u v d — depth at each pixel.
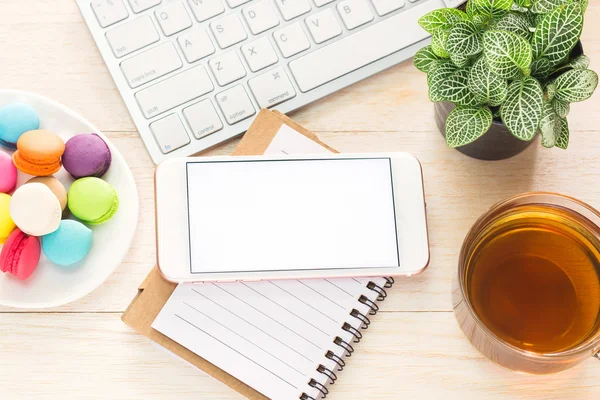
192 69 0.67
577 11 0.50
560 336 0.61
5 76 0.69
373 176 0.64
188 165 0.63
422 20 0.55
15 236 0.61
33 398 0.65
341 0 0.67
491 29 0.51
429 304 0.66
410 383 0.65
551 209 0.59
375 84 0.70
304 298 0.65
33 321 0.66
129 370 0.65
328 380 0.65
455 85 0.54
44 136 0.62
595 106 0.69
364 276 0.63
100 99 0.69
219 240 0.62
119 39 0.66
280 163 0.64
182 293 0.64
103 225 0.65
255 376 0.63
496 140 0.62
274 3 0.67
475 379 0.66
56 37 0.70
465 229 0.68
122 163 0.66
